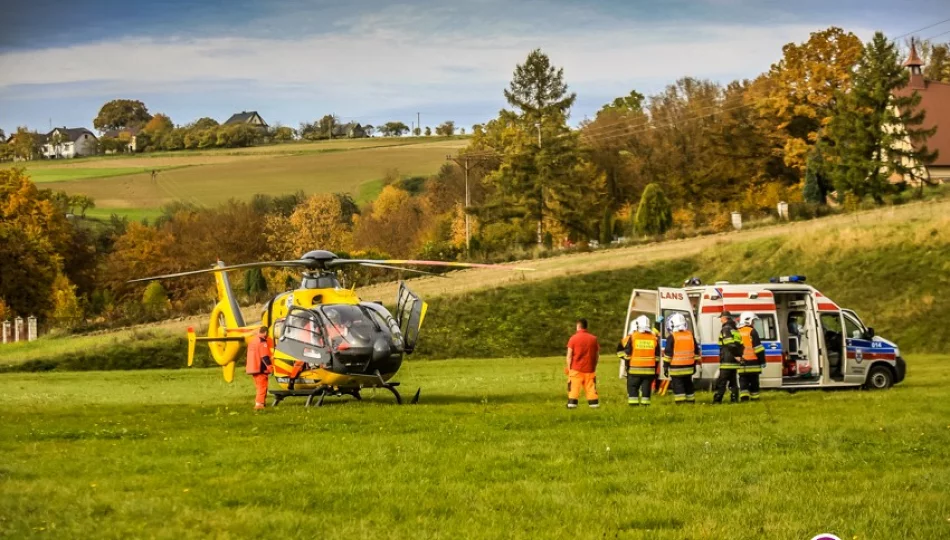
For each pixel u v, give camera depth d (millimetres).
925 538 10016
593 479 12773
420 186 141500
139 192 140500
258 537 10211
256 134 185000
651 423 18141
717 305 25641
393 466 13844
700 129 102625
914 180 74312
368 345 22906
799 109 93438
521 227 94312
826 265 51938
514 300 54156
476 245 82625
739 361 22078
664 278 56562
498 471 13406
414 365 40438
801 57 93625
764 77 101000
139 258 109812
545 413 19844
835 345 26281
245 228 115750
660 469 13516
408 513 11148
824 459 13961
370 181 146375
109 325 61156
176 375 40125
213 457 14633
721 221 79000
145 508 11242
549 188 94188
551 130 96375
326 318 23172
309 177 148625
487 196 100312
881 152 75188
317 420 19297
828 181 81938
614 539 10047
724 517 10844
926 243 50281
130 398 28203
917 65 90812
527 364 40625
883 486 12156
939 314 44781
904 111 79625
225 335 28766
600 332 51250
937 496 11586
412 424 18391
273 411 21766
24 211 96562
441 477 13062
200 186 144000
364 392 27594
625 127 110562
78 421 19906
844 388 26266
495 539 10039
